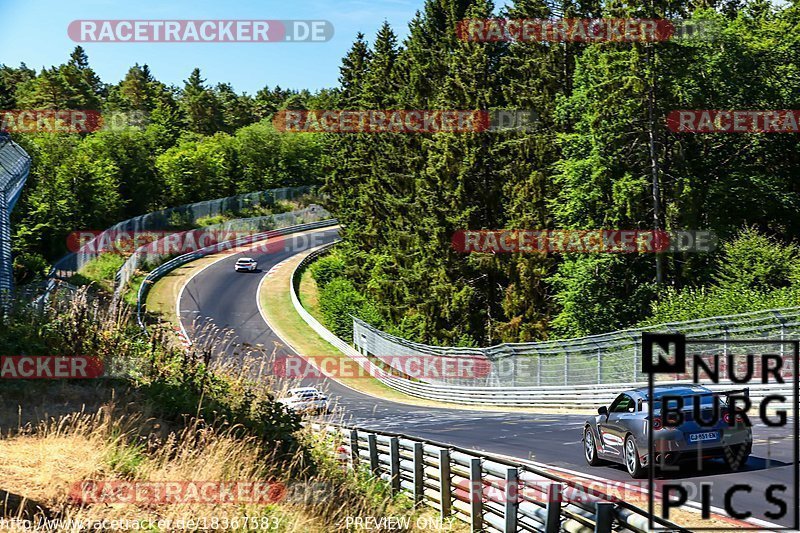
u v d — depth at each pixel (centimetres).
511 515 2170
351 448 3247
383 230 17250
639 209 9656
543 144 12175
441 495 2606
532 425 5353
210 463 2220
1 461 2048
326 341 14138
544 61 13050
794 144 10706
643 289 9644
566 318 10150
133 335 3288
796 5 10831
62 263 12950
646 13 9875
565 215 10756
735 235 9931
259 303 16412
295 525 1984
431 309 12950
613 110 9712
